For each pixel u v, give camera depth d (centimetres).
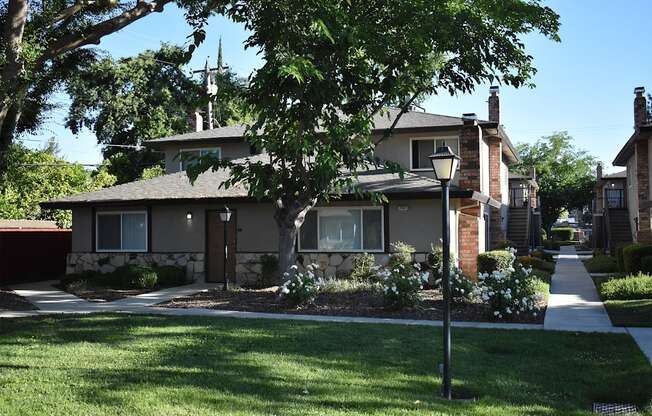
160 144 2359
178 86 4028
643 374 685
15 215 2880
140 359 757
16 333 954
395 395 600
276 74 1130
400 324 1041
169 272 1722
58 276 2152
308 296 1241
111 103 3784
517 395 609
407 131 1888
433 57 1292
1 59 1241
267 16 1150
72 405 559
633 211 2597
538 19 1147
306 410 546
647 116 2617
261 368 707
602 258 2183
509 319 1091
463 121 1780
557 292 1471
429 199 1598
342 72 1248
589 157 4741
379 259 1633
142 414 534
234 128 2448
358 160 1336
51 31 1366
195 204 1809
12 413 536
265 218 1762
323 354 789
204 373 682
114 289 1645
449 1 1170
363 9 1224
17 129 1689
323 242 1695
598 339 895
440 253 1491
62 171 3041
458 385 648
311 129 1261
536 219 3488
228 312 1214
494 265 1507
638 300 1260
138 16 1290
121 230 1912
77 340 891
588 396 613
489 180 2322
